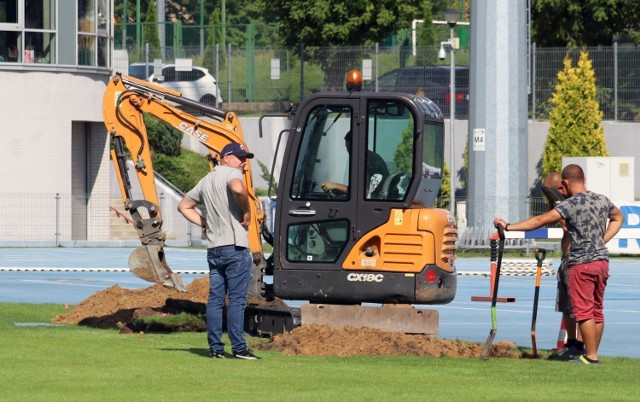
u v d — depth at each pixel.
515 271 98.94
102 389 35.47
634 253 118.25
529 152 156.50
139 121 54.28
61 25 133.00
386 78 160.00
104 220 138.62
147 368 40.03
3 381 36.84
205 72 166.75
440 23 197.25
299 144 49.69
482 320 64.25
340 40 199.12
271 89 165.38
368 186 49.06
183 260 114.75
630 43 185.62
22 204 132.75
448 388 36.81
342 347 46.12
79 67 134.00
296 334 47.78
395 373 40.06
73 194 137.62
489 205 120.69
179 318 54.69
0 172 131.62
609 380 39.53
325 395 34.84
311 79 163.25
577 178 44.81
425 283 48.34
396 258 48.59
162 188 140.88
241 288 42.78
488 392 36.12
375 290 48.81
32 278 92.25
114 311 58.88
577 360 44.72
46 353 43.62
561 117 142.88
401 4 199.62
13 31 130.88
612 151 152.75
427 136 49.88
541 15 185.88
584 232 44.19
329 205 49.19
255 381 37.53
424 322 48.72
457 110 159.88
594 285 44.25
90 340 48.88
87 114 135.50
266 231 54.25
